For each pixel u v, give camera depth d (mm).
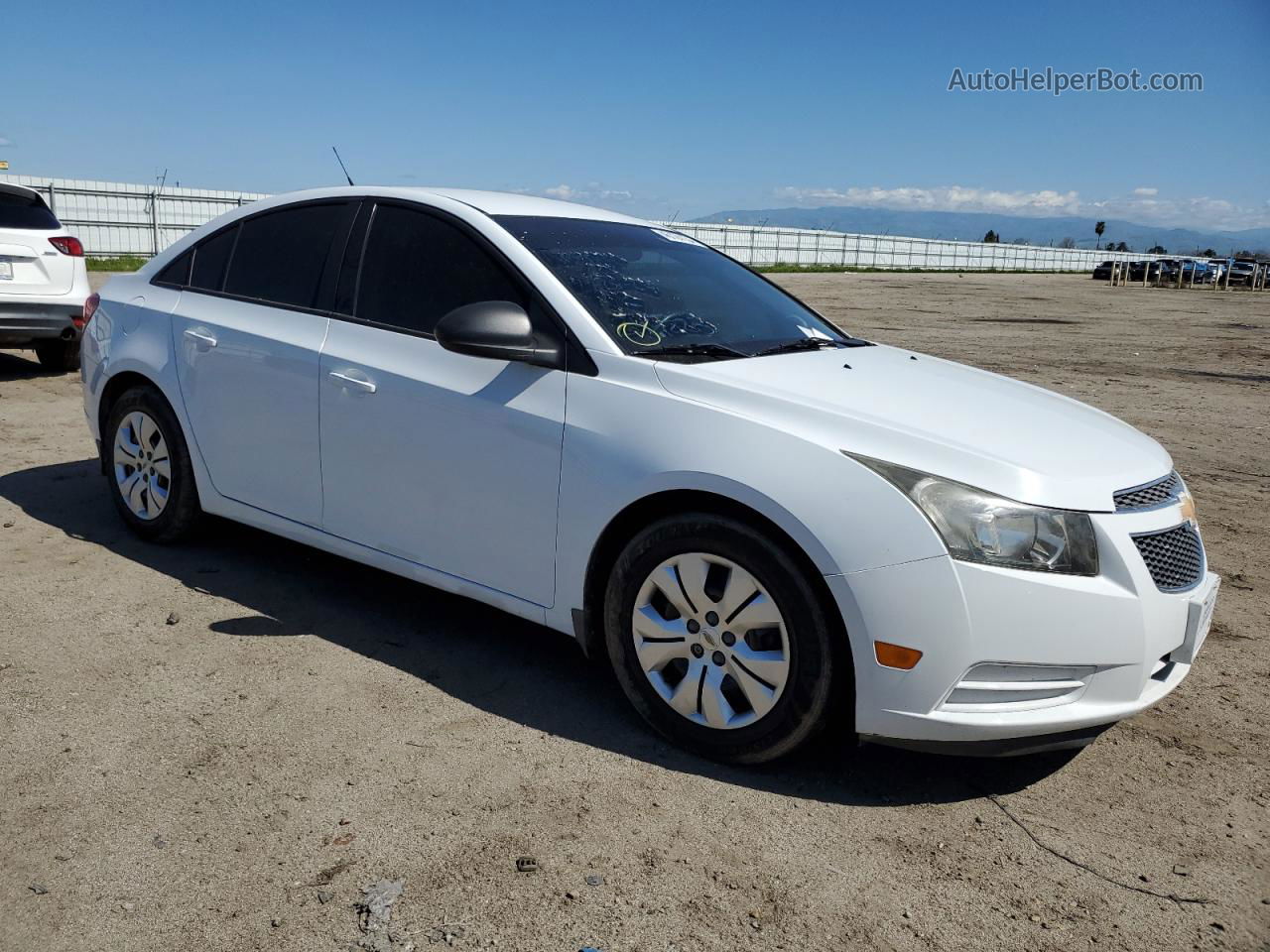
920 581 2576
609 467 2971
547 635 3830
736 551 2785
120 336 4496
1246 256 51844
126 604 3879
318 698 3205
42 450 6254
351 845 2451
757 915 2268
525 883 2338
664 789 2775
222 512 4180
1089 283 50969
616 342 3141
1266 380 12227
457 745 2961
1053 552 2619
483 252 3457
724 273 4070
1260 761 3102
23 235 8055
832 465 2688
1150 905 2375
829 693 2727
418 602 4070
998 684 2619
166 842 2432
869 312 22062
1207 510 6102
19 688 3168
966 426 2904
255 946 2094
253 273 4133
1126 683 2699
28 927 2123
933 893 2383
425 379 3393
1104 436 3131
